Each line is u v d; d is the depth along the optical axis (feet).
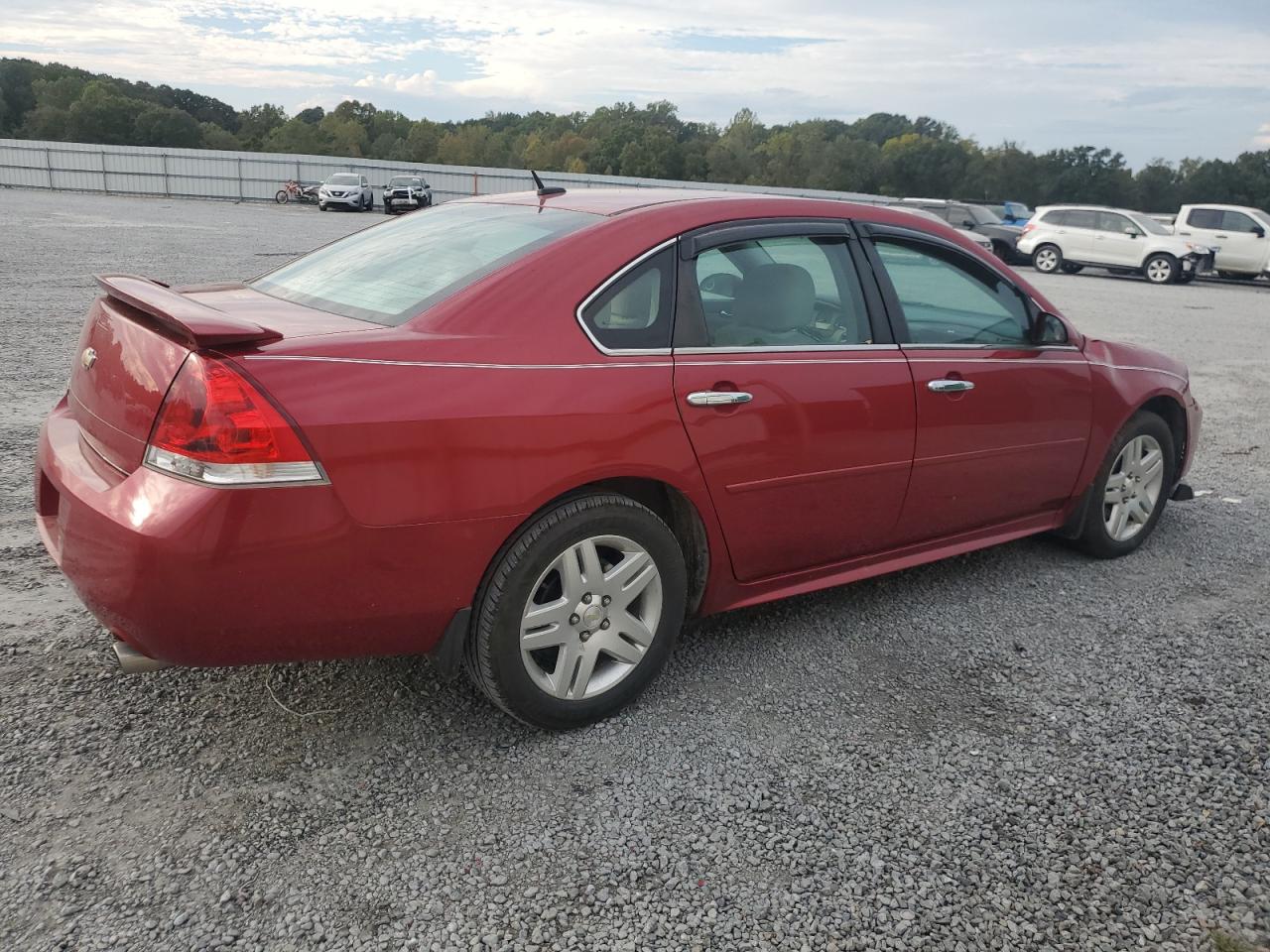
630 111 467.93
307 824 7.79
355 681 9.98
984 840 7.97
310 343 7.68
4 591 11.51
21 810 7.71
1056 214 82.74
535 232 9.70
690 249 9.73
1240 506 17.97
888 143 400.88
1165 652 11.61
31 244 53.36
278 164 135.03
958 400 11.64
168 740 8.80
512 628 8.55
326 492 7.38
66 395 9.84
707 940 6.79
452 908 6.97
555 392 8.46
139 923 6.66
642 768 8.78
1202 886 7.52
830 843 7.86
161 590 7.13
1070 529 14.37
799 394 10.09
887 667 10.94
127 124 344.49
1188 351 38.06
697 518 9.71
